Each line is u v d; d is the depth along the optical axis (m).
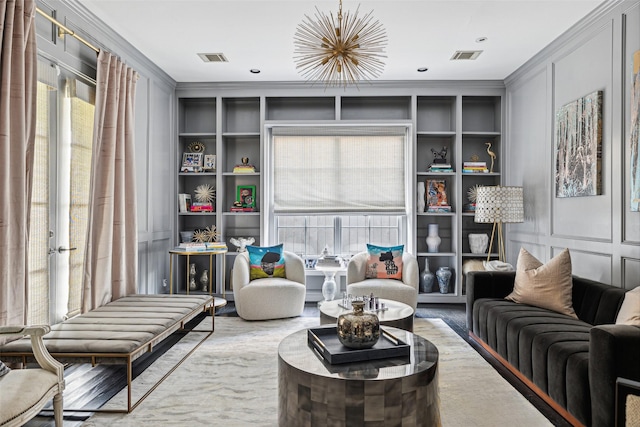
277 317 4.40
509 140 5.13
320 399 1.87
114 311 3.04
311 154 5.38
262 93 5.29
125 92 3.82
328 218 5.61
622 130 3.06
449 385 2.74
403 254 4.78
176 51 4.27
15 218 2.54
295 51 3.95
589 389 2.06
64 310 3.27
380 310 3.31
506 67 4.73
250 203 5.53
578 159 3.57
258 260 4.69
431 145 5.58
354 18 3.32
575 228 3.68
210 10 3.39
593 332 1.99
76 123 3.39
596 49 3.38
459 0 3.20
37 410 1.80
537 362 2.53
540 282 3.21
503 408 2.42
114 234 3.71
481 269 5.18
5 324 2.43
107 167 3.57
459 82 5.20
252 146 5.62
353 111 5.60
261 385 2.74
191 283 5.41
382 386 1.83
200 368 3.04
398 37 3.88
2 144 2.43
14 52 2.54
